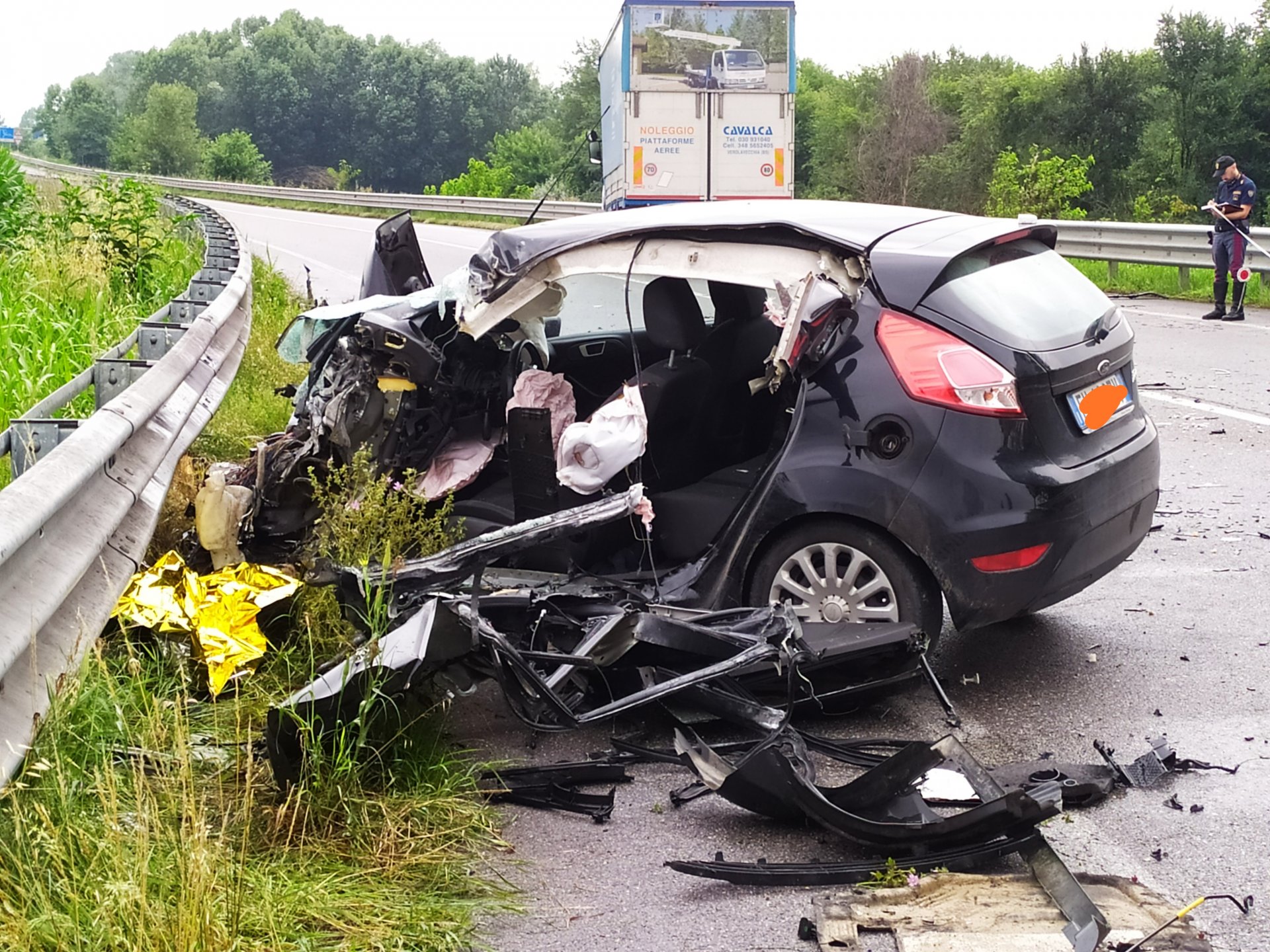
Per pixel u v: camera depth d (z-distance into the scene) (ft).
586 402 18.43
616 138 61.77
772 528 14.28
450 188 196.54
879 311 13.85
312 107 515.50
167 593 14.66
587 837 11.76
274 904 9.53
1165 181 162.81
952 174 187.11
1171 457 26.09
